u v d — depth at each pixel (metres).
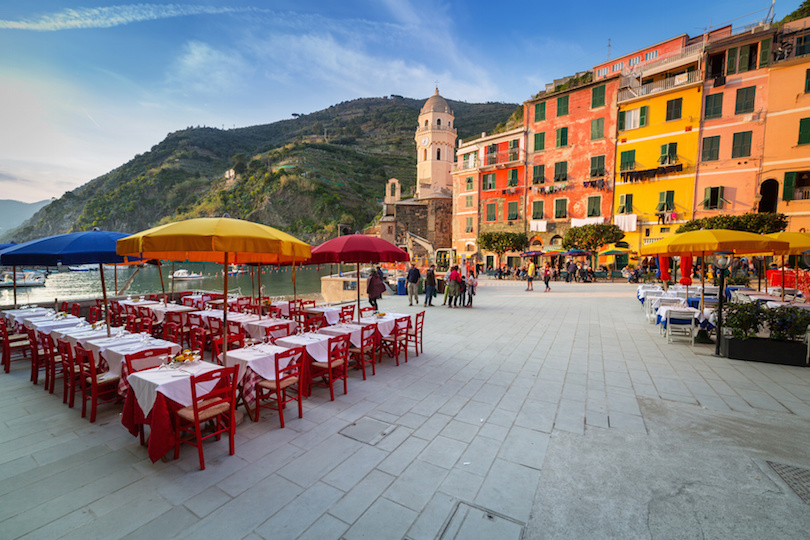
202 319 8.02
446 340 9.45
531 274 21.86
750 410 5.15
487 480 3.57
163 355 5.28
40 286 44.88
